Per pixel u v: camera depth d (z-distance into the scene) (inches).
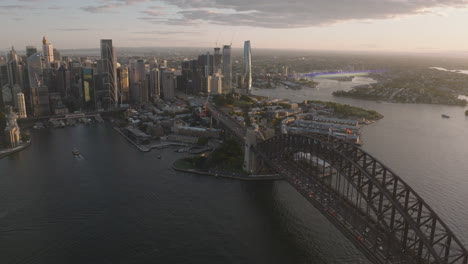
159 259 6648.6
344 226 6215.6
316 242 7135.8
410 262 5044.3
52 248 7003.0
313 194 7529.5
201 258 6663.4
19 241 7244.1
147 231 7593.5
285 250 6875.0
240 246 7027.6
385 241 5462.6
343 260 6535.4
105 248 6998.0
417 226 4901.6
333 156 7086.6
